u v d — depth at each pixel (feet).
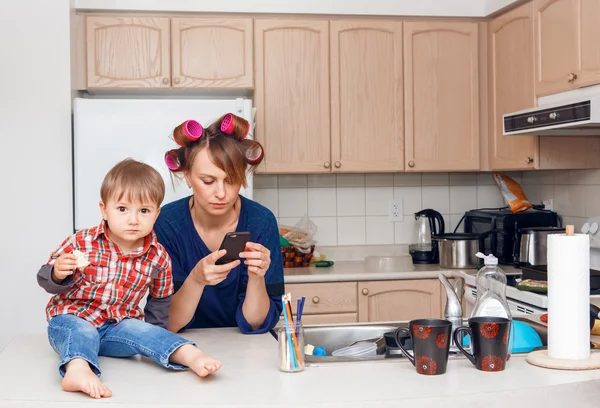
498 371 4.62
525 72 10.81
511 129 10.06
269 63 11.35
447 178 13.07
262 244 6.15
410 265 11.38
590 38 9.18
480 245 11.25
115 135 10.00
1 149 10.30
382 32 11.62
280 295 6.23
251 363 4.95
